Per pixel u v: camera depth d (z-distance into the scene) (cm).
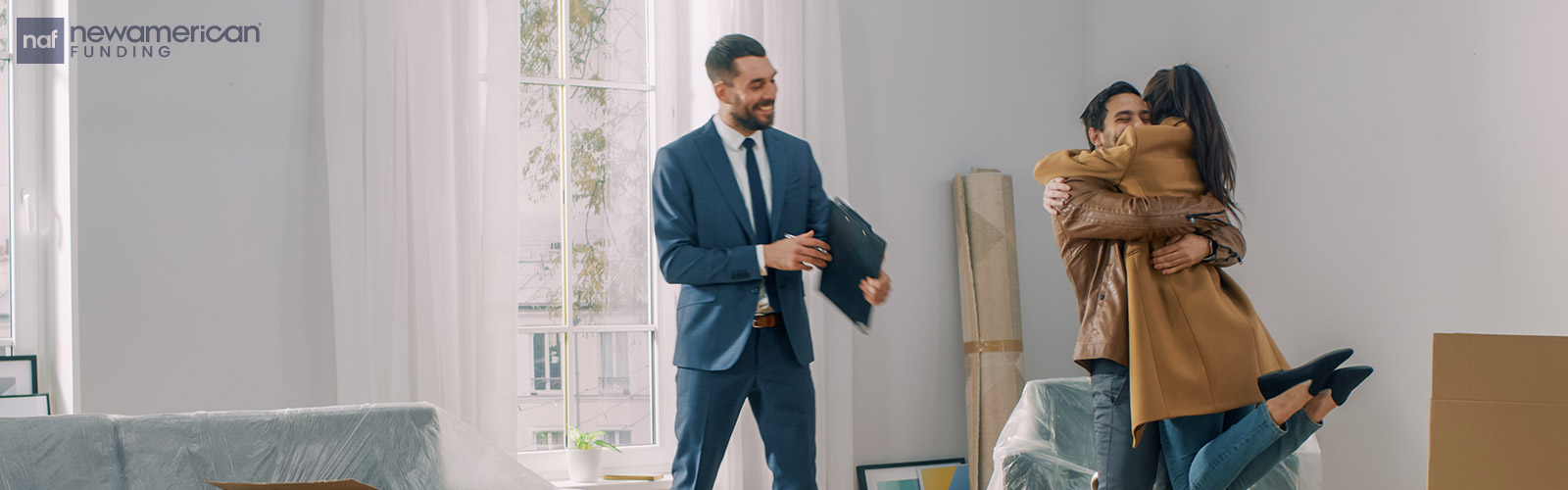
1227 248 232
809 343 275
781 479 271
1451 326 281
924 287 389
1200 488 221
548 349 352
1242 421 216
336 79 307
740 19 351
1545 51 257
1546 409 158
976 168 395
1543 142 257
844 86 380
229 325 302
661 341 364
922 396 387
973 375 379
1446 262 283
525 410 348
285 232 309
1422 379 289
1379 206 302
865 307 269
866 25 387
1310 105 324
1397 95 296
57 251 300
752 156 280
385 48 309
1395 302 297
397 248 307
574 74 359
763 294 269
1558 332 253
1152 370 220
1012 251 386
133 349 292
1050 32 420
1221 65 359
